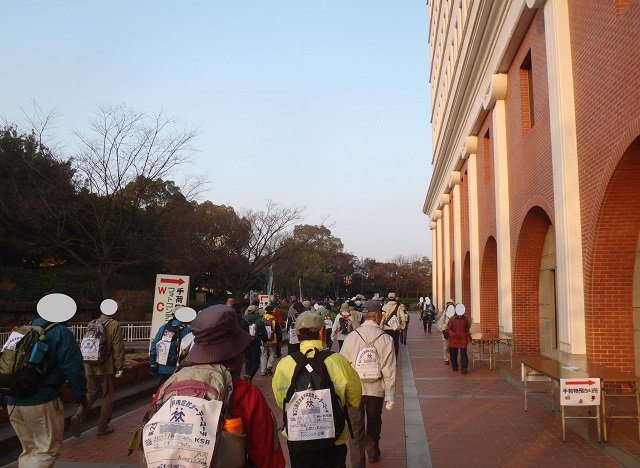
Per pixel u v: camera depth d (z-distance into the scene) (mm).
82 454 6785
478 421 8383
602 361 9977
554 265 14922
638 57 8086
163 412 2420
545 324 15719
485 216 20391
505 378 12828
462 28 24312
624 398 9781
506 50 15320
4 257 28828
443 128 31234
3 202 24703
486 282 21219
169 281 12898
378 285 96688
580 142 10531
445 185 32500
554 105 11258
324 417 3904
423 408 9406
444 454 6668
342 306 14766
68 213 24312
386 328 15570
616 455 6527
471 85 20391
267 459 2693
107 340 7836
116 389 11320
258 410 2688
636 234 9766
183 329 8703
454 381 12445
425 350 20172
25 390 4895
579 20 10523
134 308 29250
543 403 9734
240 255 33750
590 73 9977
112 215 25391
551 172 12117
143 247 26594
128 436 7758
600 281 10023
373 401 5926
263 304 24594
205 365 2695
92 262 30625
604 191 9367
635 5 8141
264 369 14109
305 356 4113
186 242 29609
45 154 25859
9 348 4969
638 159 8656
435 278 46281
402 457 6539
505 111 17016
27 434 5125
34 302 25125
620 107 8711
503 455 6598
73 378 5188
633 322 9977
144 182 24328
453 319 13961
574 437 7375
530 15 13344
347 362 4211
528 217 14734
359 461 5449
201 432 2367
